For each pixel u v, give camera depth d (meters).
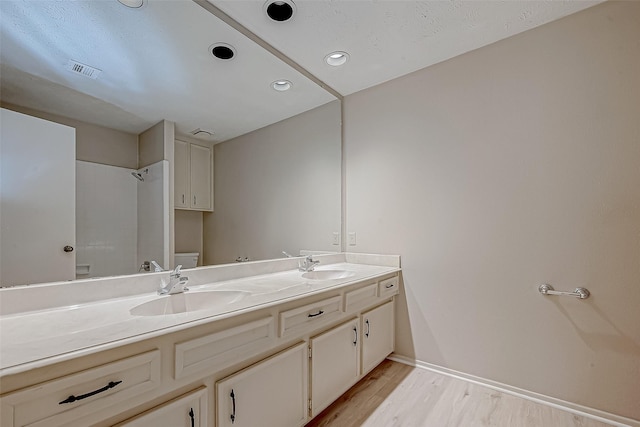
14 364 0.66
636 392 1.47
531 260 1.75
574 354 1.62
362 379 1.99
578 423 1.53
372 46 1.88
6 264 1.07
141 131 1.47
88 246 1.27
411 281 2.20
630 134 1.50
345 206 2.58
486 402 1.71
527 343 1.76
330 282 1.67
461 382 1.93
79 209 1.26
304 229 2.30
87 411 0.75
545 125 1.71
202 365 0.99
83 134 1.28
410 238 2.21
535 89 1.74
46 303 1.11
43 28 1.18
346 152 2.58
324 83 2.34
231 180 1.88
